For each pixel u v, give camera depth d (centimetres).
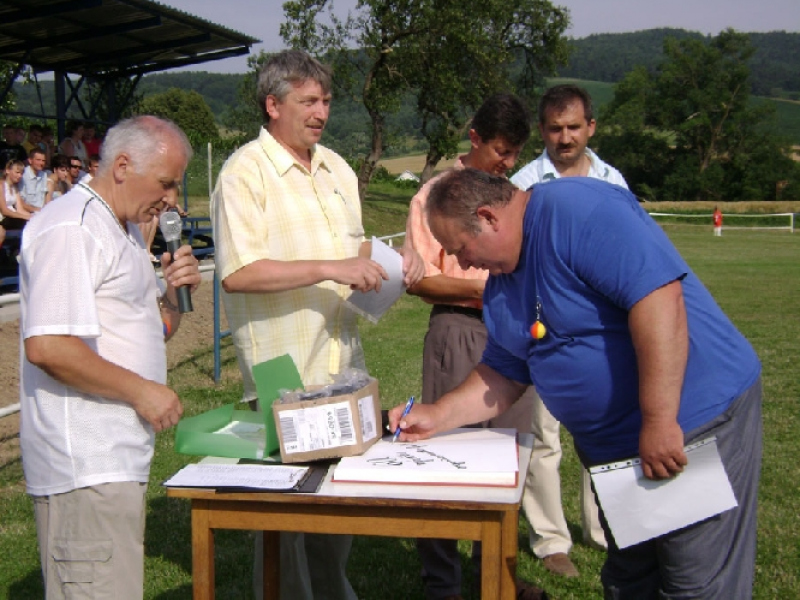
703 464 240
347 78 2956
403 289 329
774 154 6962
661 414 228
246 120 3078
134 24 1190
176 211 303
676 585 251
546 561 405
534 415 397
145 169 254
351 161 3791
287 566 327
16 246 1005
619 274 228
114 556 251
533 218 244
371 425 270
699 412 241
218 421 290
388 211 3133
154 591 386
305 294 321
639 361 230
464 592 390
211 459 269
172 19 1200
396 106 2886
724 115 6975
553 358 252
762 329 1074
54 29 1204
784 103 12394
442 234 254
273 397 269
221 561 420
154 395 251
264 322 322
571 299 240
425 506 232
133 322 259
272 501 239
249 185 311
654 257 227
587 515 425
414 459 253
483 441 275
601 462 258
